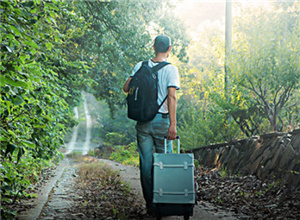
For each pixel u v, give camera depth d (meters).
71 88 13.72
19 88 3.72
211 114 11.62
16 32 3.52
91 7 13.88
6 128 3.85
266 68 8.79
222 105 10.43
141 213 4.54
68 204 5.06
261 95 9.35
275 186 5.45
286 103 9.66
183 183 3.64
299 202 4.53
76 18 8.61
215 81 11.59
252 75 9.05
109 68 15.50
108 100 16.80
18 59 3.61
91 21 13.31
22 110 4.26
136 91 4.08
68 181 7.65
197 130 12.44
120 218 4.20
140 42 14.99
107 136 39.09
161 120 4.12
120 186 6.94
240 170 7.25
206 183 7.04
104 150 27.95
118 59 14.99
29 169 6.34
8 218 3.97
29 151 5.35
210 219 4.29
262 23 9.61
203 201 5.54
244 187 6.00
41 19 4.45
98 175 8.60
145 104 4.05
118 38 14.68
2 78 3.29
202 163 10.31
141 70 4.14
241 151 7.76
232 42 11.47
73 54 13.44
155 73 4.09
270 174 5.95
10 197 5.05
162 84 4.09
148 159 4.18
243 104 10.23
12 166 4.55
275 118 9.22
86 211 4.63
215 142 11.67
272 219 4.11
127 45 14.71
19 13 3.63
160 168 3.68
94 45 14.36
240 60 9.52
